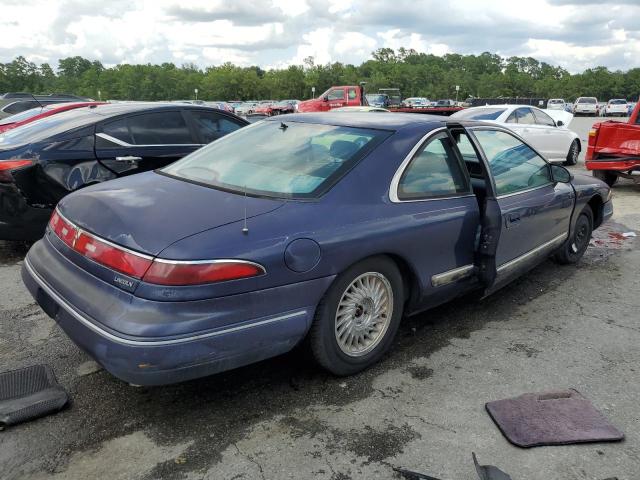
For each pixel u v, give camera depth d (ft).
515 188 13.47
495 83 429.79
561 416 9.33
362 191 10.02
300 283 8.87
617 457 8.39
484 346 12.01
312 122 12.12
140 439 8.61
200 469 7.97
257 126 12.80
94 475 7.80
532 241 14.11
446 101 162.09
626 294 15.31
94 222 8.98
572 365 11.25
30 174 16.70
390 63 431.84
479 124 13.23
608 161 29.94
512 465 8.18
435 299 11.67
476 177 13.89
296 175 10.18
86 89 346.95
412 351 11.69
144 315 7.80
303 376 10.49
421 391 10.12
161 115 20.01
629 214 25.49
